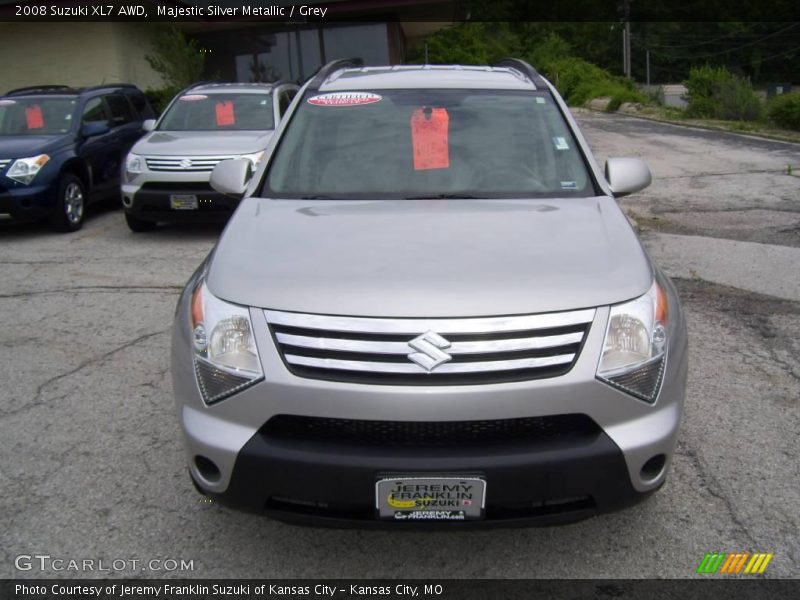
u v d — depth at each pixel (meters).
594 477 2.52
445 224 3.17
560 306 2.57
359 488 2.47
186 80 16.25
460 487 2.45
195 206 8.15
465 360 2.49
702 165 12.60
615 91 35.31
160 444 3.80
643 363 2.62
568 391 2.49
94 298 6.21
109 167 9.89
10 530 3.11
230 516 3.22
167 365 4.80
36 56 16.58
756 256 7.07
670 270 6.70
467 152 3.85
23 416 4.12
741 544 3.00
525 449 2.48
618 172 3.85
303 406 2.49
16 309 5.95
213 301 2.72
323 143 3.94
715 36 77.38
